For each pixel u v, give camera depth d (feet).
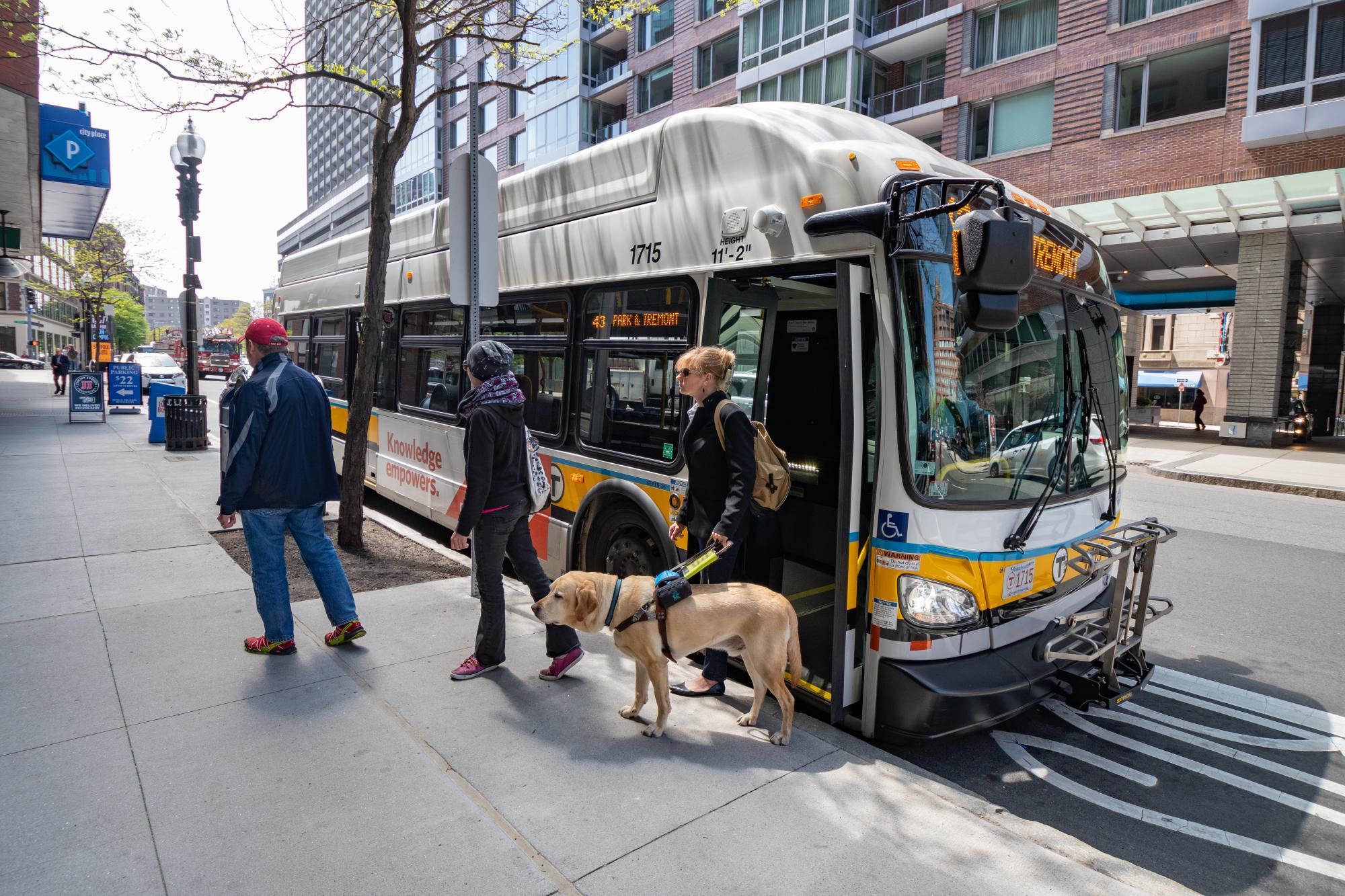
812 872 8.71
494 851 8.88
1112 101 67.67
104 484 32.27
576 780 10.53
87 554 21.35
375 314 22.52
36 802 9.56
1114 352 15.58
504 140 132.67
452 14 23.66
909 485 11.48
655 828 9.46
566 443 18.29
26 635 15.23
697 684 13.67
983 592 12.17
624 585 11.79
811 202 12.67
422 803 9.82
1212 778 12.54
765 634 11.75
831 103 87.40
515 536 14.05
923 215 11.21
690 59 103.35
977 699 11.52
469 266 17.80
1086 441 14.30
